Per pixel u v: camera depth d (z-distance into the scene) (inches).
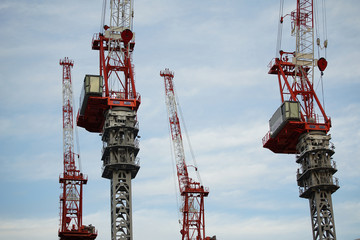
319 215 7844.5
